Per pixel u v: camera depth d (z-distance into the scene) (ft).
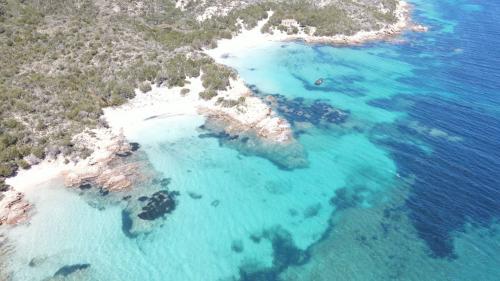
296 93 203.82
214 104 185.47
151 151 158.10
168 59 214.07
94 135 160.56
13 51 199.31
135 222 127.44
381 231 125.59
